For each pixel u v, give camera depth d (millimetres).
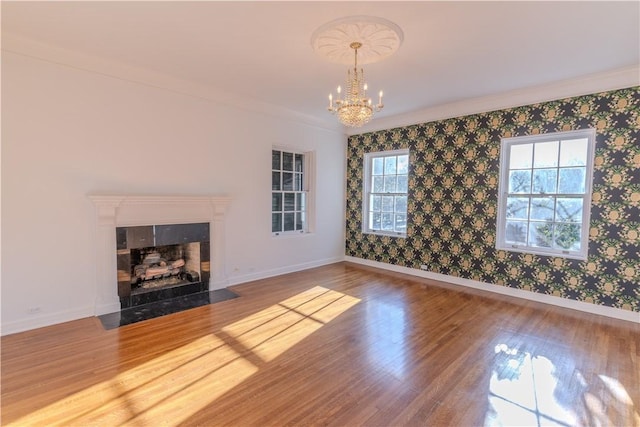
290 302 3916
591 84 3617
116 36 2824
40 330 3047
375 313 3586
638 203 3408
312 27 2639
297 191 5641
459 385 2258
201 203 4184
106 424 1848
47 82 3070
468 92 4203
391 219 5734
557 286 3955
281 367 2461
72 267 3285
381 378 2332
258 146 4836
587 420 1923
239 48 3033
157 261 4152
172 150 3938
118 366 2443
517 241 4348
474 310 3715
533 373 2412
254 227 4867
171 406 2006
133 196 3521
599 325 3326
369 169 6059
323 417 1925
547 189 4066
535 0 2225
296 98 4609
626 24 2529
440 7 2322
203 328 3141
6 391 2127
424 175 5160
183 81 3936
